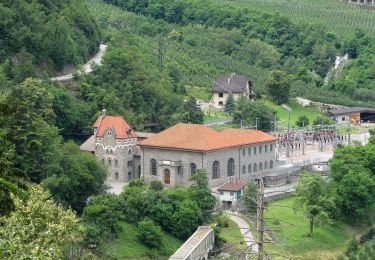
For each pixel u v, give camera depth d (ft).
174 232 639.35
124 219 630.33
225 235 641.81
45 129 643.86
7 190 249.96
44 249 232.73
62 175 622.54
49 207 247.70
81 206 642.63
